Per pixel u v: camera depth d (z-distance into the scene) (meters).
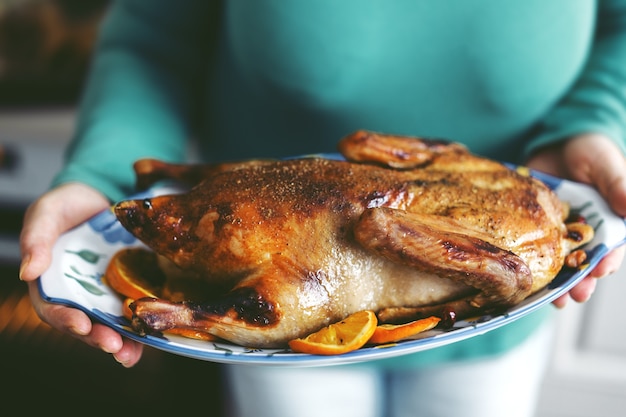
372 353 0.62
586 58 0.98
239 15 0.89
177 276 0.71
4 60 1.54
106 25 1.06
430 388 0.95
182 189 0.81
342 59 0.87
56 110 1.51
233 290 0.65
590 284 0.74
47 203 0.77
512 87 0.89
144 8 1.01
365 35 0.85
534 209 0.72
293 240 0.67
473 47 0.86
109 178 0.85
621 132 0.89
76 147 0.93
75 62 1.52
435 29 0.85
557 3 0.86
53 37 1.56
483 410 0.96
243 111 0.97
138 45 1.02
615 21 0.98
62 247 0.72
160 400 1.33
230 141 1.01
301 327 0.66
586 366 1.32
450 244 0.65
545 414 1.40
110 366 1.35
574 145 0.85
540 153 0.90
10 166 1.52
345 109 0.92
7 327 1.39
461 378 0.93
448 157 0.77
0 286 1.49
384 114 0.92
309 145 0.96
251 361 0.62
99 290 0.70
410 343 0.62
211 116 1.03
